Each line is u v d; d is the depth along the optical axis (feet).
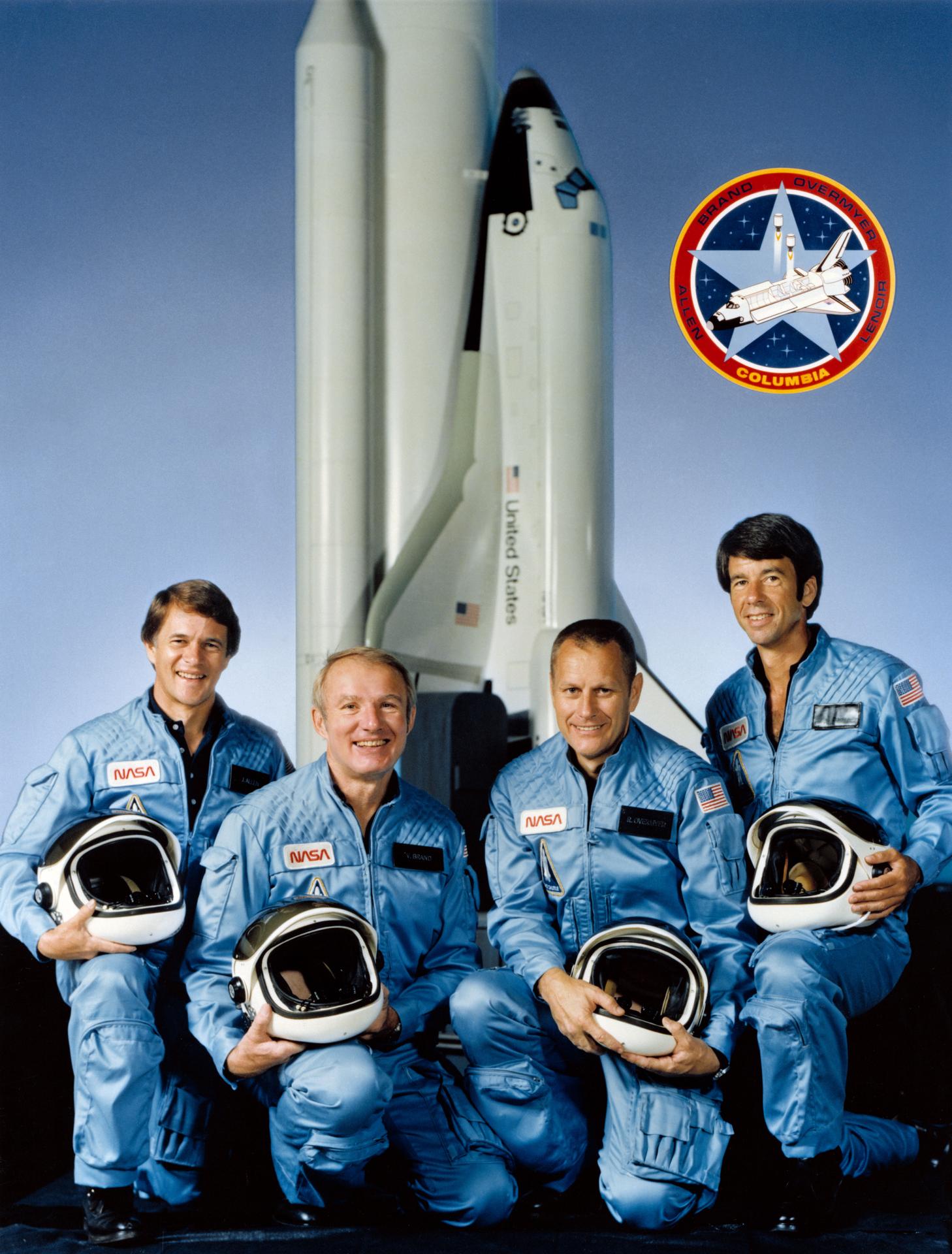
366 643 14.32
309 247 14.43
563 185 14.51
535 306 14.51
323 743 14.05
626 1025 8.50
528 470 14.56
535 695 14.29
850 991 9.30
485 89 15.21
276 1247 8.31
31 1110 10.64
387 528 14.66
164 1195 9.48
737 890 9.47
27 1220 9.08
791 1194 8.67
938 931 10.64
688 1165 8.58
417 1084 9.05
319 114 14.44
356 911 8.81
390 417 14.65
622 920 9.43
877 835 9.60
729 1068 10.03
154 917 9.23
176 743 10.50
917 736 10.32
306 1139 8.44
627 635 9.90
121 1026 8.60
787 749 10.61
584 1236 8.52
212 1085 9.62
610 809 9.69
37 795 10.28
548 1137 9.06
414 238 14.71
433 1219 8.83
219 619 10.67
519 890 9.80
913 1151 9.88
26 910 9.50
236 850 9.16
